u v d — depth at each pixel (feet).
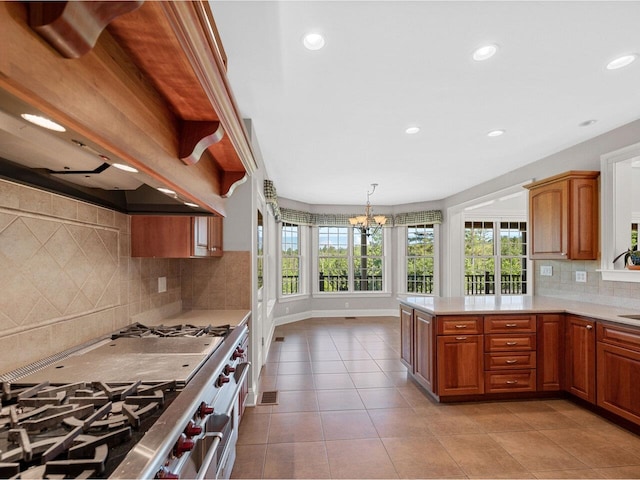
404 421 8.36
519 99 7.89
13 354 3.88
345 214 22.80
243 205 9.62
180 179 3.75
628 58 6.23
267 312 14.62
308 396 9.82
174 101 3.28
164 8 2.05
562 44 5.79
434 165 13.51
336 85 7.20
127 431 2.58
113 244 5.99
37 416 2.82
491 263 21.29
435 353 9.32
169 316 8.37
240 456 6.84
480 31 5.45
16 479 2.03
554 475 6.24
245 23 5.18
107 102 2.23
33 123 1.93
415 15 5.05
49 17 1.51
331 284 22.80
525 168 13.48
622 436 7.61
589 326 8.71
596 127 9.65
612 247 9.87
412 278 22.34
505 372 9.42
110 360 4.38
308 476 6.22
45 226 4.37
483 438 7.55
